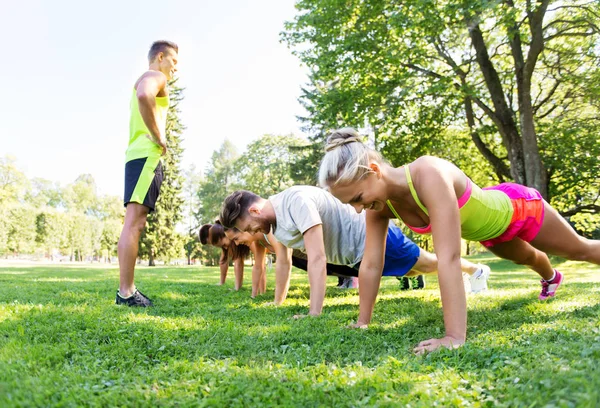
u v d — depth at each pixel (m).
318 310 3.69
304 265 6.14
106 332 2.63
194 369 1.89
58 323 2.83
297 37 15.02
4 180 53.69
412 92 13.85
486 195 2.96
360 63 13.50
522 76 13.53
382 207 2.69
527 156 13.48
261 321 3.36
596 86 13.94
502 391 1.53
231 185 40.69
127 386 1.69
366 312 3.10
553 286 3.98
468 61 14.08
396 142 15.79
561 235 3.24
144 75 4.22
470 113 15.80
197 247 45.97
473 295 4.57
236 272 6.52
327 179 2.50
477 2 10.62
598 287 4.67
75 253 60.47
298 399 1.53
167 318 3.29
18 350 2.15
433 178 2.50
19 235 49.53
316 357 2.17
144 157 4.20
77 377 1.75
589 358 1.67
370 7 13.21
